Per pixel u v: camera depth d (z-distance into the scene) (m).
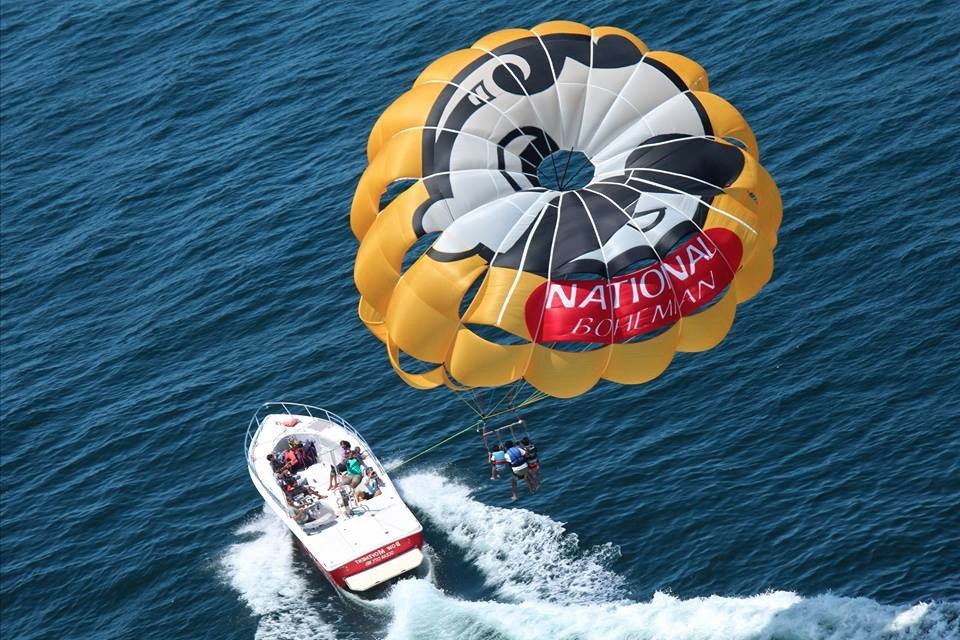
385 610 86.62
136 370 115.94
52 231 137.75
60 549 99.44
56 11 179.38
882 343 97.25
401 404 105.25
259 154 139.25
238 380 111.50
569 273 59.84
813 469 88.94
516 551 88.75
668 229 60.16
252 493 101.12
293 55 154.12
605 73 64.00
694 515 87.75
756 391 96.69
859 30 130.12
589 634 80.62
